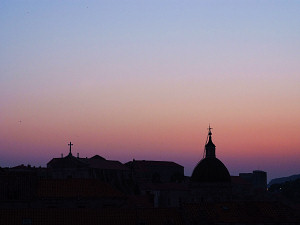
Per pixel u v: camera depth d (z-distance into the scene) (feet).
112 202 338.75
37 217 280.51
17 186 323.57
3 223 271.69
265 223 300.81
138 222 287.28
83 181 347.77
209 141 554.46
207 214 299.38
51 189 331.57
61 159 652.48
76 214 287.89
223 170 536.83
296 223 305.53
